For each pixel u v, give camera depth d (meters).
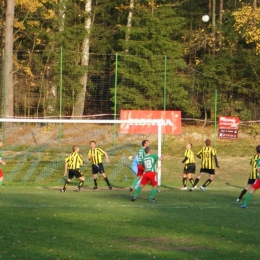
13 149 42.31
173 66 49.94
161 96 49.56
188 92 52.16
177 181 35.12
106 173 36.53
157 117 44.12
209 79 53.59
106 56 58.88
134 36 54.88
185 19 58.56
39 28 54.12
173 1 63.28
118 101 49.34
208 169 30.55
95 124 48.69
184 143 47.28
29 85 50.88
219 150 45.84
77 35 55.47
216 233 17.39
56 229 17.61
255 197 27.66
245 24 49.75
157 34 53.53
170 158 42.28
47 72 50.34
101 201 24.72
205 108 52.00
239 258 14.24
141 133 44.31
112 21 62.59
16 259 13.82
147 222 19.16
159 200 25.56
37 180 34.09
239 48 57.69
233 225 18.80
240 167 40.19
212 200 25.97
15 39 53.53
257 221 19.70
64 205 23.17
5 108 43.66
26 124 47.47
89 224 18.58
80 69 49.56
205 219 19.98
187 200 25.77
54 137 45.78
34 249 14.85
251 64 54.12
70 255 14.27
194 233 17.33
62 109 48.88
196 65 55.91
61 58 44.66
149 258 14.12
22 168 37.28
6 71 45.03
